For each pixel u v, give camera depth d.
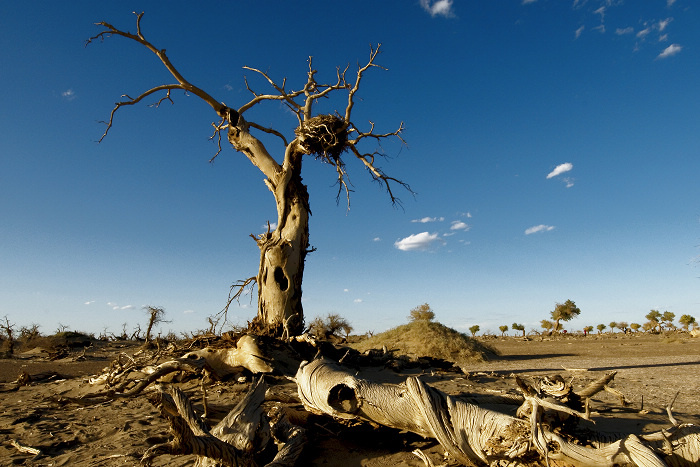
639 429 6.20
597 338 55.06
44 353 32.28
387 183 17.83
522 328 68.88
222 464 4.77
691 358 21.61
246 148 16.80
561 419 4.49
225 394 10.49
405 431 5.77
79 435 7.43
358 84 16.23
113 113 16.52
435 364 15.31
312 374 6.54
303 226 15.84
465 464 4.95
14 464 6.17
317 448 6.01
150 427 7.79
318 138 15.34
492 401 5.79
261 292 15.17
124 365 13.33
